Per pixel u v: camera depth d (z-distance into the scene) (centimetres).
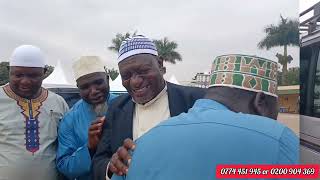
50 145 258
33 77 249
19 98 254
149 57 177
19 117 250
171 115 180
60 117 269
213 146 97
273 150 95
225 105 111
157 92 183
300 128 233
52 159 256
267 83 113
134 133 181
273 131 99
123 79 183
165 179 99
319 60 248
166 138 105
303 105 247
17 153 245
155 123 179
